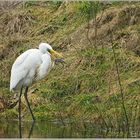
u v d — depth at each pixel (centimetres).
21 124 1733
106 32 2056
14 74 1816
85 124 1688
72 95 1864
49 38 2220
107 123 1656
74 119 1753
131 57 1897
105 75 1870
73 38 2131
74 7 2309
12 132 1581
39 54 1845
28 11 2391
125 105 1705
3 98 1923
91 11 2177
